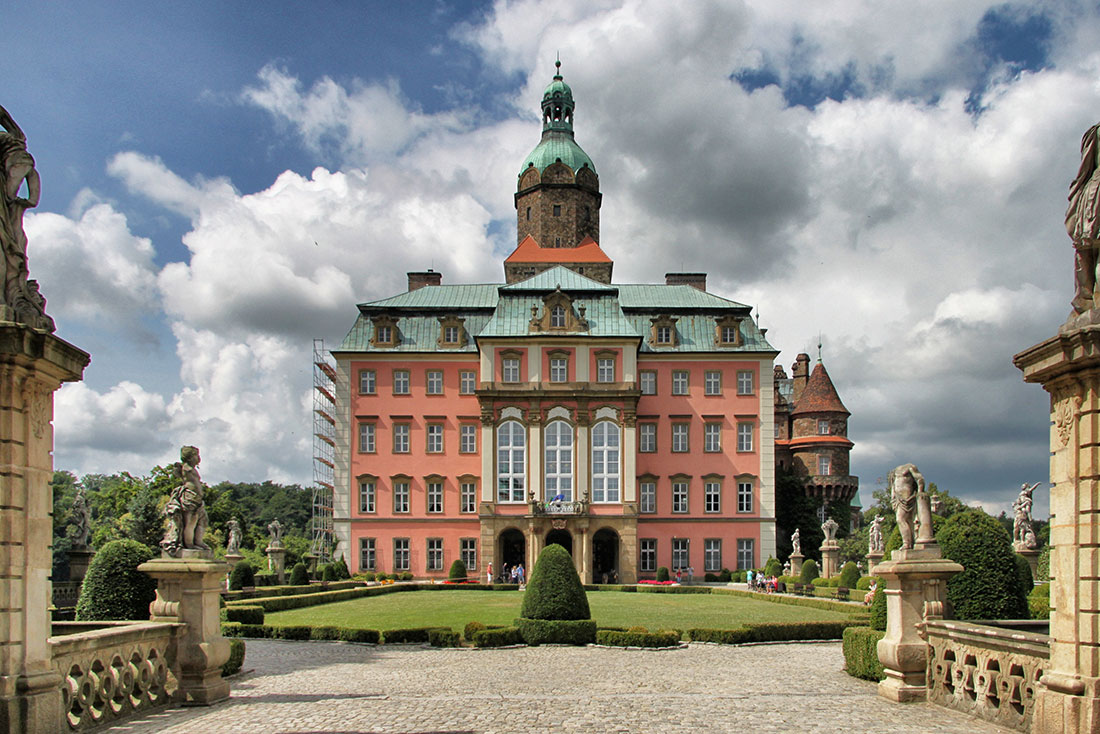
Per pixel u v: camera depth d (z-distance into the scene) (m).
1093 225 12.30
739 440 76.50
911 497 18.62
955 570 17.86
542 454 71.75
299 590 53.81
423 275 87.50
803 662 25.03
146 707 16.58
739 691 19.31
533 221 93.12
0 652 12.38
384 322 77.19
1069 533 12.44
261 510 161.00
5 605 12.46
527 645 29.53
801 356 106.75
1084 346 11.89
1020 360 13.41
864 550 81.50
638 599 52.09
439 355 76.31
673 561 75.19
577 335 73.19
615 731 14.71
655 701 17.73
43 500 13.34
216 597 18.48
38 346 12.83
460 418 75.75
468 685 20.38
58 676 13.20
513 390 72.00
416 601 49.44
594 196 94.06
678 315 79.56
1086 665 12.06
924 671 17.84
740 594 56.31
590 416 72.19
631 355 73.12
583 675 22.22
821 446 90.50
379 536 74.44
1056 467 12.87
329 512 92.12
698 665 24.34
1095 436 12.10
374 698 18.25
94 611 20.94
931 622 17.52
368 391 76.06
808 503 86.69
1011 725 14.64
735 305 80.50
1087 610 12.09
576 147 94.88
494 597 53.19
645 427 76.75
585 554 69.81
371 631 30.39
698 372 77.25
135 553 21.55
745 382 77.19
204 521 18.81
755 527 75.44
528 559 69.81
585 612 30.66
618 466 71.94
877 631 21.14
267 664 24.66
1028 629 17.77
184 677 17.53
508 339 73.12
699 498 75.94
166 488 81.38
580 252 90.31
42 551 13.24
